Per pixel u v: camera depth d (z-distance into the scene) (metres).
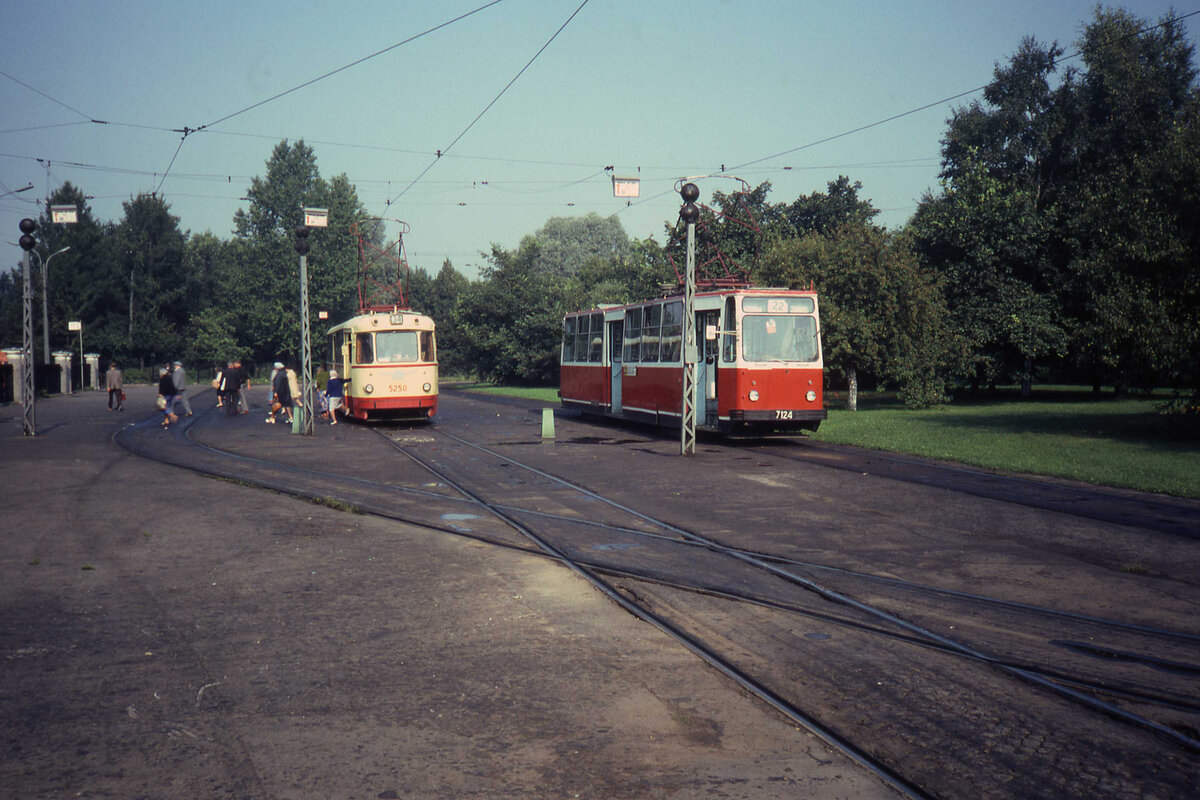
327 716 5.20
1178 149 21.16
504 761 4.60
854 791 4.29
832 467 16.94
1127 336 21.50
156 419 31.59
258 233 82.81
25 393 24.55
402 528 11.24
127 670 6.00
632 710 5.30
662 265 48.84
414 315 28.14
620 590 8.16
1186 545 10.04
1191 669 6.09
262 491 14.31
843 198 57.75
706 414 22.06
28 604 7.67
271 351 82.50
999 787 4.33
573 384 31.94
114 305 85.31
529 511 12.48
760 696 5.54
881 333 32.94
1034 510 12.23
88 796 4.21
